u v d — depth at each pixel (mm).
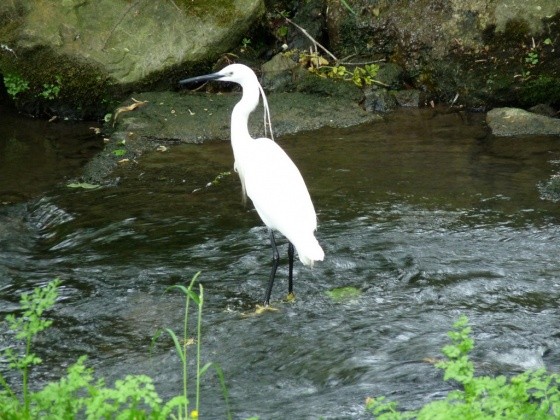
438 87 15648
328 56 16438
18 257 10078
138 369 7332
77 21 15438
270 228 8805
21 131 15008
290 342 7609
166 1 15750
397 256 9461
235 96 15344
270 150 9070
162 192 11867
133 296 8859
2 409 5078
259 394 6699
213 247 10031
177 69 15570
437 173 12141
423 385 6375
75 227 10812
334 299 8547
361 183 11859
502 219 10461
